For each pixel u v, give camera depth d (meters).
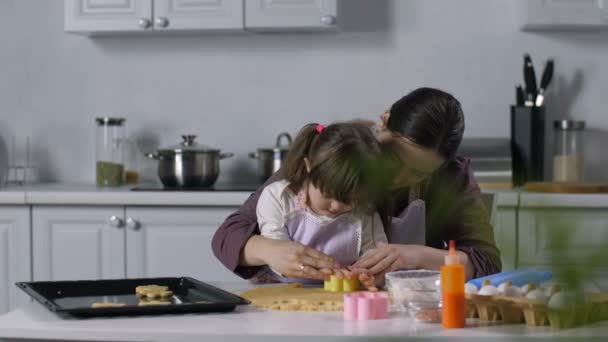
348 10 3.47
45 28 3.62
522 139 3.27
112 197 3.05
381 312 1.35
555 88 3.43
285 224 1.79
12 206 3.12
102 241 3.10
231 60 3.55
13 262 3.13
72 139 3.65
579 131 3.29
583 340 0.40
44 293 1.58
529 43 3.43
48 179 3.68
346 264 1.78
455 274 1.26
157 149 3.33
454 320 1.25
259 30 3.34
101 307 1.34
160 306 1.36
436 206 0.60
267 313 1.40
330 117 3.52
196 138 3.59
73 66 3.62
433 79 3.47
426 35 3.46
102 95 3.62
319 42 3.50
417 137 1.48
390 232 1.78
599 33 3.41
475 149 3.20
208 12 3.24
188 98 3.58
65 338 1.25
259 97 3.54
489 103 3.45
